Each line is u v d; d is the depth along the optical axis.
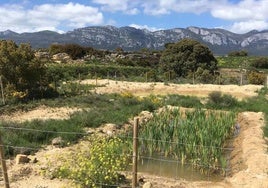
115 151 12.34
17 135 15.77
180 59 55.16
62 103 25.41
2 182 11.47
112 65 59.06
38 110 23.52
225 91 36.38
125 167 12.66
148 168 14.20
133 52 76.69
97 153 10.97
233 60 87.44
